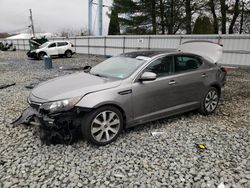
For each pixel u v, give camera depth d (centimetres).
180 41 1542
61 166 278
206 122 434
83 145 330
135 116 360
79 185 244
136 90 350
